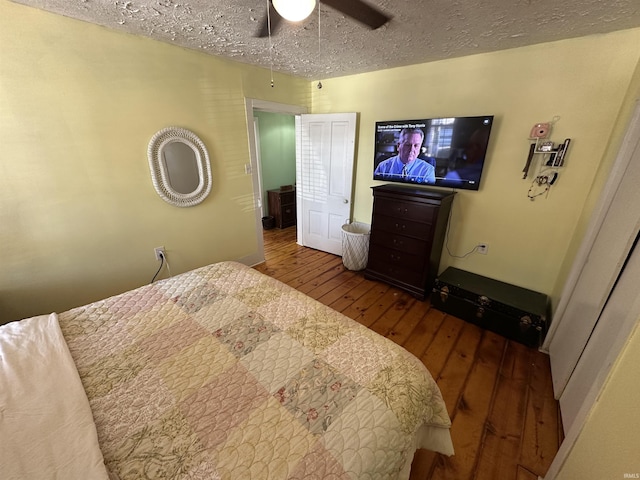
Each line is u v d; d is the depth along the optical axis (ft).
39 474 2.09
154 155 7.29
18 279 5.82
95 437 2.40
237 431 2.55
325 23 5.58
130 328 4.00
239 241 10.21
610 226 4.75
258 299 4.78
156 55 6.84
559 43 6.17
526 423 4.76
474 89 7.54
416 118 8.80
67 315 4.25
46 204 5.91
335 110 10.74
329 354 3.54
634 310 2.85
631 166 4.54
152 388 3.02
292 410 2.77
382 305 8.32
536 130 6.65
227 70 8.31
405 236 8.46
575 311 5.40
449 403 5.14
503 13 5.08
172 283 5.32
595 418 2.87
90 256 6.73
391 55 7.59
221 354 3.52
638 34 5.37
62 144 5.90
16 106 5.27
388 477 2.49
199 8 5.13
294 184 17.38
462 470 4.07
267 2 4.74
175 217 8.16
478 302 7.20
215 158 8.70
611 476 2.33
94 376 3.16
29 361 3.22
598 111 6.01
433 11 5.04
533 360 6.18
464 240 8.60
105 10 5.22
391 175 9.55
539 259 7.38
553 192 6.87
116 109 6.48
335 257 11.87
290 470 2.22
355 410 2.78
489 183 7.77
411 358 3.59
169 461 2.29
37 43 5.28
